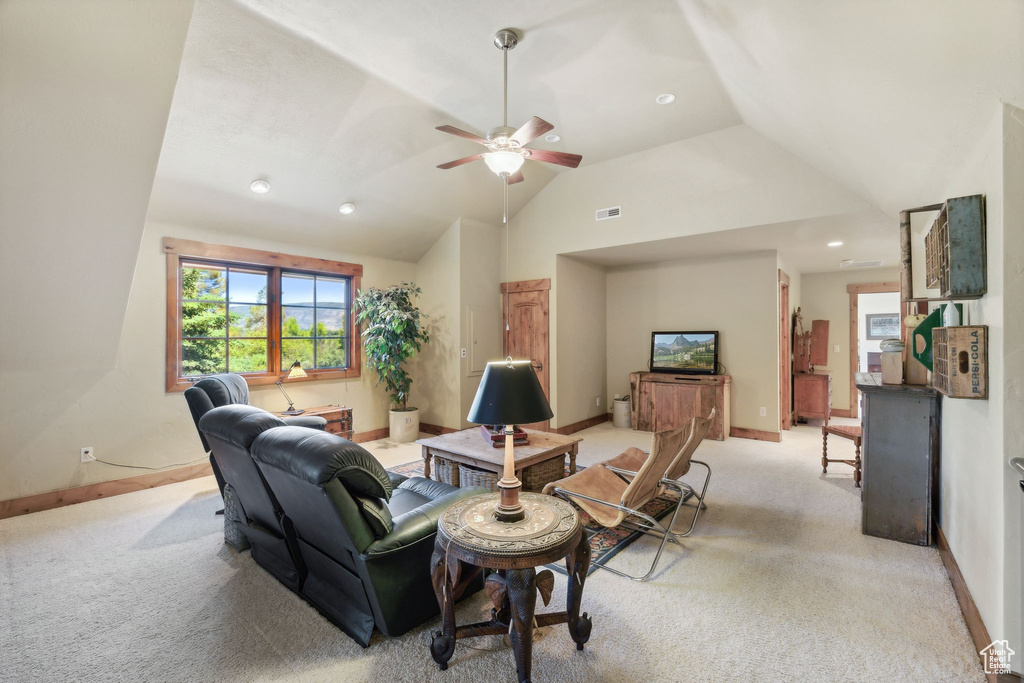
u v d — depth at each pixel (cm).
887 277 673
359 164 432
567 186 564
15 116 207
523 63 327
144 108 230
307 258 509
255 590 236
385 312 514
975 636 191
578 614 187
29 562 265
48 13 186
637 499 271
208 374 447
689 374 597
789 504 349
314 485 173
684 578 245
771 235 467
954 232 184
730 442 546
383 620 189
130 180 254
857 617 210
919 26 143
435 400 602
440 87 360
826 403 642
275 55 311
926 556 266
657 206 489
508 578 163
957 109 173
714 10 231
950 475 248
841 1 155
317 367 531
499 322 627
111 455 379
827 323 716
